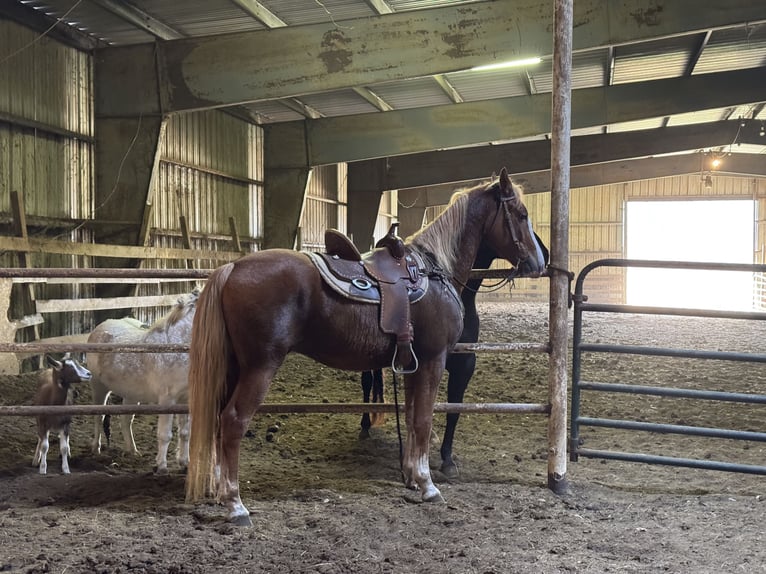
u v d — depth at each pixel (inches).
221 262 582.6
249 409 149.2
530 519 159.3
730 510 168.1
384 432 252.8
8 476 191.2
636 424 192.5
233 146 616.1
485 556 136.8
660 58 572.4
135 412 177.0
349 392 331.3
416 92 629.0
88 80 433.7
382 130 642.8
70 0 382.0
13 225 370.3
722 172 991.6
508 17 393.7
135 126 432.5
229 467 150.3
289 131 664.4
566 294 181.8
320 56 413.1
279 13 451.8
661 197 1136.2
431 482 171.8
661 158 992.9
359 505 164.6
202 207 567.5
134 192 434.0
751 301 1266.0
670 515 164.1
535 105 610.5
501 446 234.7
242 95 421.7
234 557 133.7
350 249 160.4
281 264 150.4
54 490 176.4
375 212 855.1
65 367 193.6
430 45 402.0
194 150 551.2
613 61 569.6
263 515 156.6
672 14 377.7
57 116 407.2
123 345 173.6
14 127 374.3
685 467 200.1
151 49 428.1
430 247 175.3
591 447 233.6
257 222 665.6
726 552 141.3
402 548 140.3
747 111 789.2
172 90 427.8
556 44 179.9
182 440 200.4
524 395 316.8
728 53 569.9
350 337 155.6
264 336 147.3
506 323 690.8
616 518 161.9
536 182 999.0
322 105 662.5
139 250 427.2
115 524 150.1
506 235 180.5
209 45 422.9
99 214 437.7
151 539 141.9
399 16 404.2
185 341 201.0
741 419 271.1
